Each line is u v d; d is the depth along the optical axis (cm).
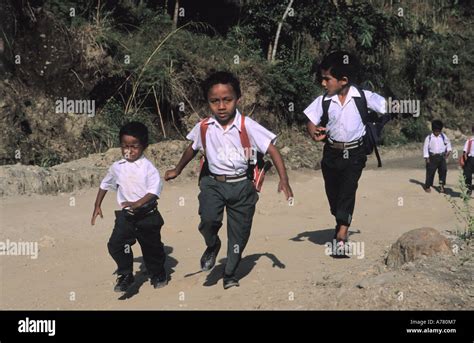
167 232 834
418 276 529
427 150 1211
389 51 2194
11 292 603
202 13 1900
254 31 1906
